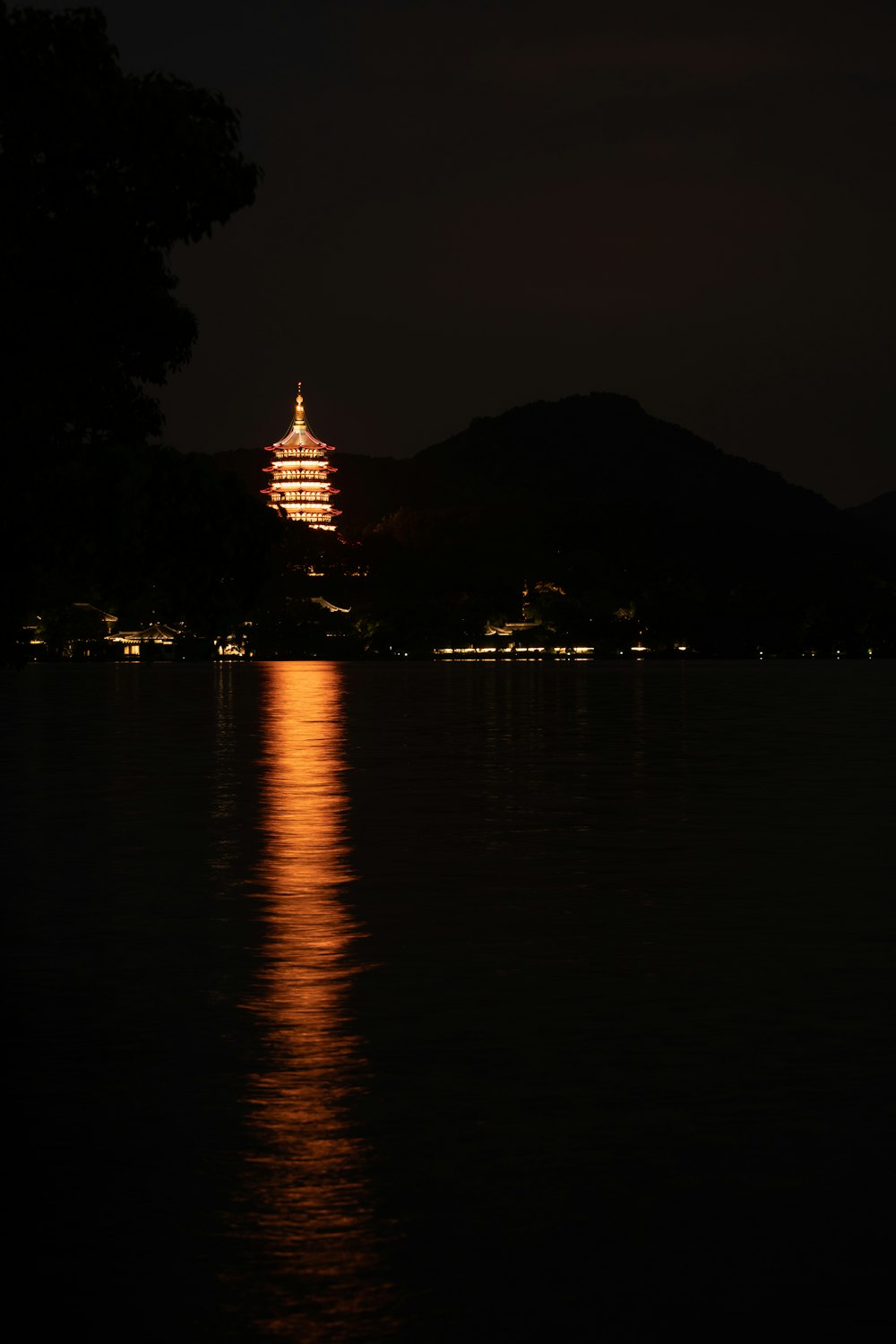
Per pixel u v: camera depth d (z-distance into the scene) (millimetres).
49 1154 14008
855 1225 12180
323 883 32594
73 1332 10336
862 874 33531
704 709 145875
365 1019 19641
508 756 78312
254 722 119125
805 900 29719
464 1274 11250
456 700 170750
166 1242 11875
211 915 28266
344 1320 10516
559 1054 17750
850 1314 10609
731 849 38438
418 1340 10227
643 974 22516
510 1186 13102
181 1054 17812
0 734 102250
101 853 38000
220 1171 13523
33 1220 12336
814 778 63094
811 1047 18031
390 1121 15031
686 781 61219
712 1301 10797
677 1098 15820
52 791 57219
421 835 41812
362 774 65688
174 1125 14906
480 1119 15086
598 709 145625
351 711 142000
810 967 23016
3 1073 16953
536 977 22359
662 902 29609
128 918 27984
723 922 27188
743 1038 18531
